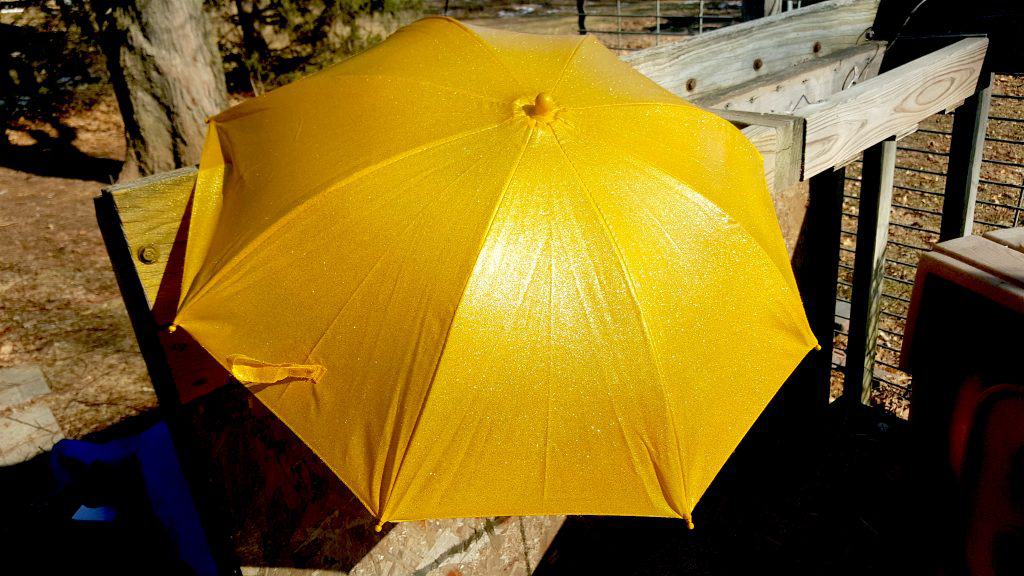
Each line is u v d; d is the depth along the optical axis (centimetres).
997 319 208
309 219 161
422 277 151
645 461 156
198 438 218
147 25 819
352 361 150
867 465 393
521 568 316
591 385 154
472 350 148
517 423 150
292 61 986
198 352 213
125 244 194
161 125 866
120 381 564
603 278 159
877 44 473
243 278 161
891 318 638
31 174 943
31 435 501
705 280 172
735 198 192
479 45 207
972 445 220
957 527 233
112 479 361
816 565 334
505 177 162
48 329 627
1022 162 838
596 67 215
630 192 171
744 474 396
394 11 985
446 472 146
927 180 840
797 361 189
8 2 1038
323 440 149
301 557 247
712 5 1526
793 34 441
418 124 173
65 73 1078
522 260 155
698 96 403
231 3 988
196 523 331
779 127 268
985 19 421
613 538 355
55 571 353
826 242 390
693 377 164
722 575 333
